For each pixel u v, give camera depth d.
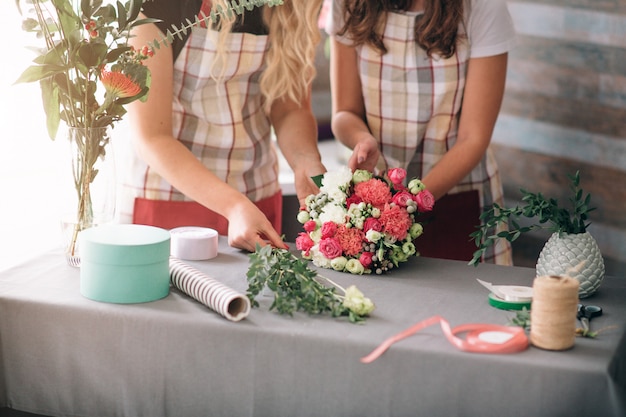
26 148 3.37
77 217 1.94
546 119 3.49
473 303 1.79
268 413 1.65
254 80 2.44
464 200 2.76
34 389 1.78
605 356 1.52
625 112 3.23
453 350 1.54
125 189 2.48
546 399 1.49
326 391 1.61
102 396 1.74
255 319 1.68
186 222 2.44
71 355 1.74
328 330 1.62
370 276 1.96
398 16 2.55
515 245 3.64
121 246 1.72
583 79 3.34
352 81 2.69
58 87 1.85
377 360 1.57
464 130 2.60
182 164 2.20
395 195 1.98
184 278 1.79
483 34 2.54
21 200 3.38
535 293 1.56
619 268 3.33
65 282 1.87
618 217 3.31
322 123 4.14
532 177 3.57
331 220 1.98
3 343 1.77
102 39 1.82
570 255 1.82
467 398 1.53
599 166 3.35
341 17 2.63
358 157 2.27
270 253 1.78
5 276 1.89
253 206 2.11
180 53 2.27
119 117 1.90
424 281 1.93
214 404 1.68
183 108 2.37
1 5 3.04
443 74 2.57
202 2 2.26
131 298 1.75
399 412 1.57
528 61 3.50
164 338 1.68
